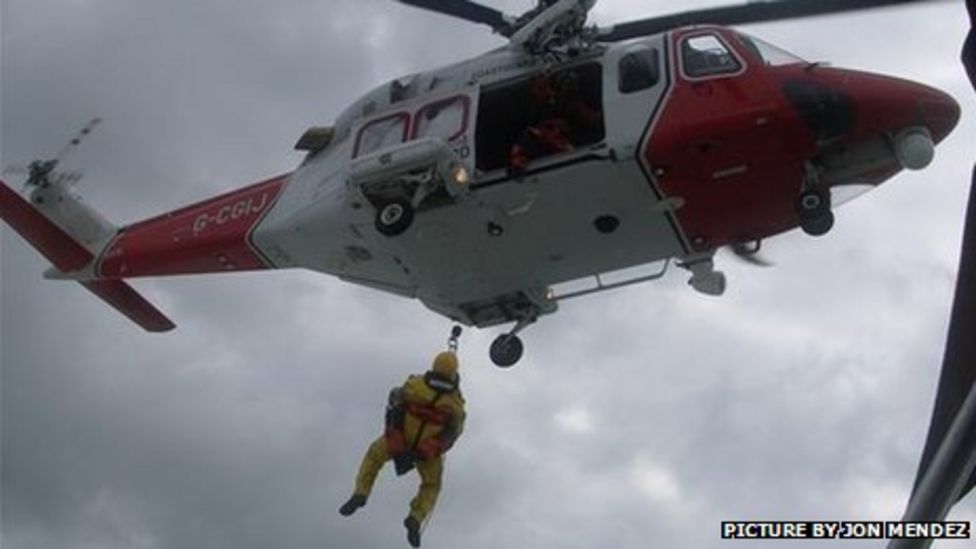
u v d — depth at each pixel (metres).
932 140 11.24
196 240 14.21
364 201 12.12
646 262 12.40
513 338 13.06
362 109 12.87
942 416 3.15
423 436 11.52
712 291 12.52
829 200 11.44
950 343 3.17
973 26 3.11
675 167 11.12
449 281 12.70
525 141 11.40
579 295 12.88
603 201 11.49
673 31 11.71
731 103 11.00
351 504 11.72
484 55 12.33
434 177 11.62
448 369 11.73
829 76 11.18
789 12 11.33
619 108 11.31
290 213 13.06
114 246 15.22
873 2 10.69
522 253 12.18
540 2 12.10
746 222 11.75
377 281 13.39
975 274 3.16
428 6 12.31
